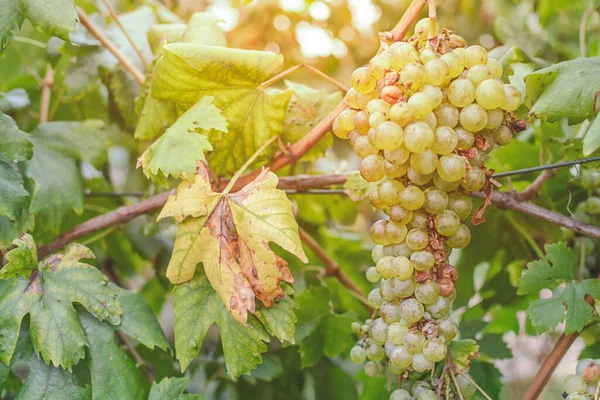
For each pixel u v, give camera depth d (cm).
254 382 84
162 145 60
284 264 58
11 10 62
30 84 91
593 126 56
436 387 58
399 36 61
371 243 111
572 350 115
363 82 55
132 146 91
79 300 62
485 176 57
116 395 61
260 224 58
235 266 58
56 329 60
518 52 75
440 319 58
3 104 68
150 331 63
